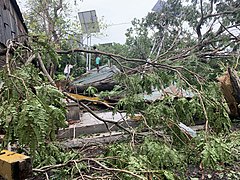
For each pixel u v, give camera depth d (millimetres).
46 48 2219
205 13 8820
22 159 1196
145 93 3055
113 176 1654
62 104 1479
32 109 1051
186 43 6559
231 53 5004
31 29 10188
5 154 1259
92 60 8797
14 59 1713
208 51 5328
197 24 8227
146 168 1586
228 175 2719
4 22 4465
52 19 9859
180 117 2330
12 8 5711
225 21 7543
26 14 10625
